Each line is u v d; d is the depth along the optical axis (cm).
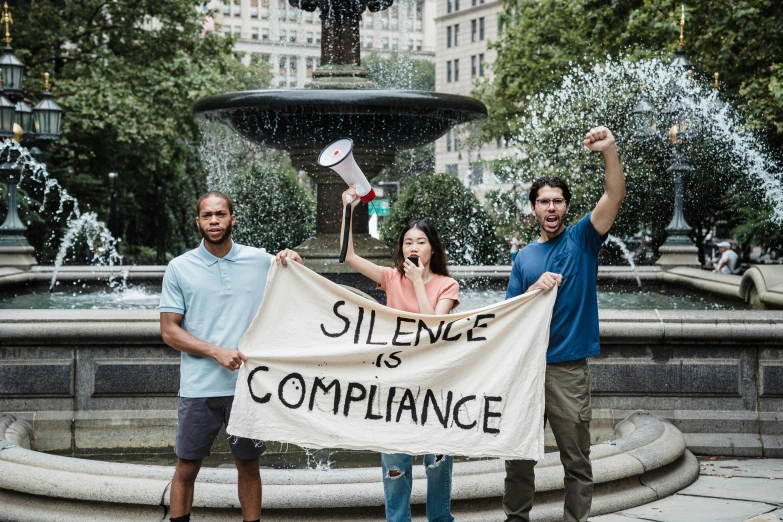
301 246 866
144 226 3375
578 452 418
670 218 2369
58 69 2797
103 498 466
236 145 1252
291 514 462
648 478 548
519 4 3331
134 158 2927
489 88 3628
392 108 791
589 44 2727
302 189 2356
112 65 2623
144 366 629
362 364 407
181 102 2667
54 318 623
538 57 3056
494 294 1217
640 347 655
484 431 403
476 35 7894
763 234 2138
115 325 621
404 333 407
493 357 407
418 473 489
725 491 553
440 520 425
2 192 2200
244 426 400
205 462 605
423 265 422
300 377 404
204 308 402
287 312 408
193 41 2853
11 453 513
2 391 624
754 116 2077
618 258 2423
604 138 405
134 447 623
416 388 406
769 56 2070
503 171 2320
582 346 416
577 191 2234
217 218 398
